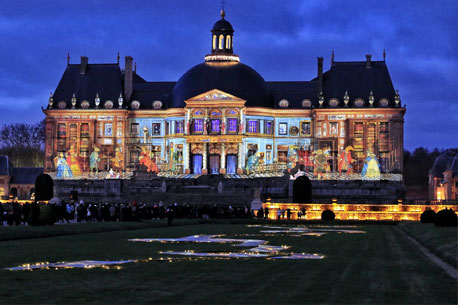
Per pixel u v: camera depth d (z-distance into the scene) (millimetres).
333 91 152750
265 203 100062
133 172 133375
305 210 98438
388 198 121750
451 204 100250
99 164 153875
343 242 50219
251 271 30094
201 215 92125
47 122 155125
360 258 36906
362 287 25312
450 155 159375
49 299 22312
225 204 110312
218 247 43812
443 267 32562
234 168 150250
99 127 155000
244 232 62594
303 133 153500
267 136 152625
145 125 155750
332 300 22422
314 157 139750
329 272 29891
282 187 119750
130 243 46156
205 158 149750
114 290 24375
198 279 27312
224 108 148750
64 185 126750
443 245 41562
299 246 45688
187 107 149250
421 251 43094
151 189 122000
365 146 148875
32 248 40844
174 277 27875
